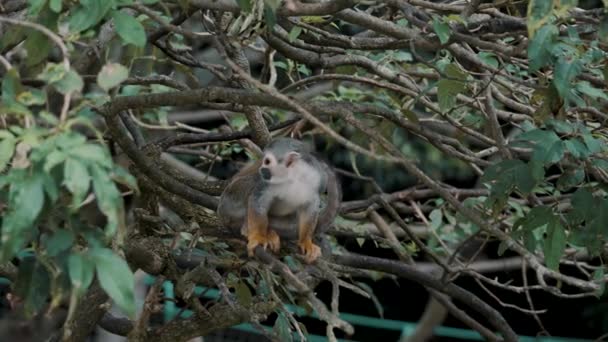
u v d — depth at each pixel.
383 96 12.34
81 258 5.73
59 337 9.63
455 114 11.51
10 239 5.42
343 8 7.96
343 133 17.47
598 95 8.12
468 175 19.44
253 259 8.42
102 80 6.17
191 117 16.92
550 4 6.62
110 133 9.39
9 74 6.17
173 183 8.91
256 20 9.10
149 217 9.59
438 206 12.84
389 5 8.81
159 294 9.45
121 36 6.86
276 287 9.98
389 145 7.47
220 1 8.27
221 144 12.40
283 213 8.74
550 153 7.73
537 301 22.84
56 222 6.23
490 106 9.37
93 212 8.63
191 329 9.28
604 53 8.35
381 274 12.87
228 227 8.84
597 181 9.25
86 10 6.88
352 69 11.77
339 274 10.32
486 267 14.26
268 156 8.36
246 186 8.82
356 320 16.83
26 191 5.47
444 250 12.22
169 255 9.22
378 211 14.73
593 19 7.82
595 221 8.19
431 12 9.52
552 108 8.24
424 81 13.42
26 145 5.57
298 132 12.48
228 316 9.22
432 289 12.02
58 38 6.48
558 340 14.78
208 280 9.56
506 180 8.07
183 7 8.19
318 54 10.14
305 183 8.50
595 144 7.85
